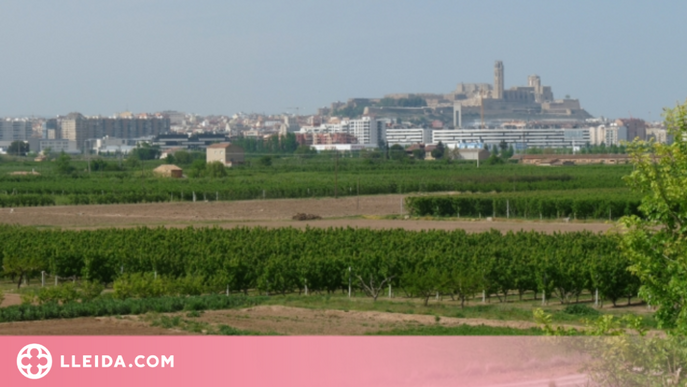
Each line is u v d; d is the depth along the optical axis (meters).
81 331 44.47
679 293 24.61
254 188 158.88
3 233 84.00
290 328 46.28
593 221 113.50
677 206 25.61
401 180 180.50
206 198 152.50
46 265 68.56
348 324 47.91
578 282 59.00
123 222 113.56
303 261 64.75
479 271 58.88
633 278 58.06
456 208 124.31
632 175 26.36
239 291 65.56
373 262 62.94
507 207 120.31
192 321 48.19
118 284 57.78
